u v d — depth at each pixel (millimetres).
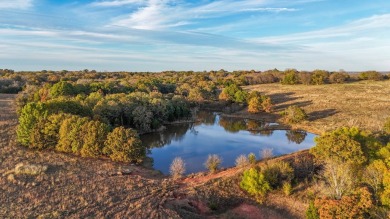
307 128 79625
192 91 113625
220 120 95312
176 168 46719
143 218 30312
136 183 39125
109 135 49188
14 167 41062
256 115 98438
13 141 53375
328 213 29078
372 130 64875
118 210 31562
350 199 29297
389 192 29953
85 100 76938
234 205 36719
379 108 90875
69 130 49969
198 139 72000
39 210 30094
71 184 36781
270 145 66000
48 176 38562
